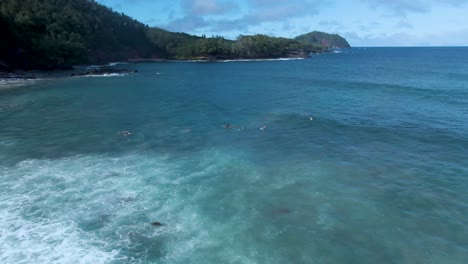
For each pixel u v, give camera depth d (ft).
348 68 485.15
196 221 66.64
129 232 62.75
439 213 69.62
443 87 250.78
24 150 105.70
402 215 68.90
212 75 380.58
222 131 130.11
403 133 126.72
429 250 57.98
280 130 131.95
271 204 73.36
